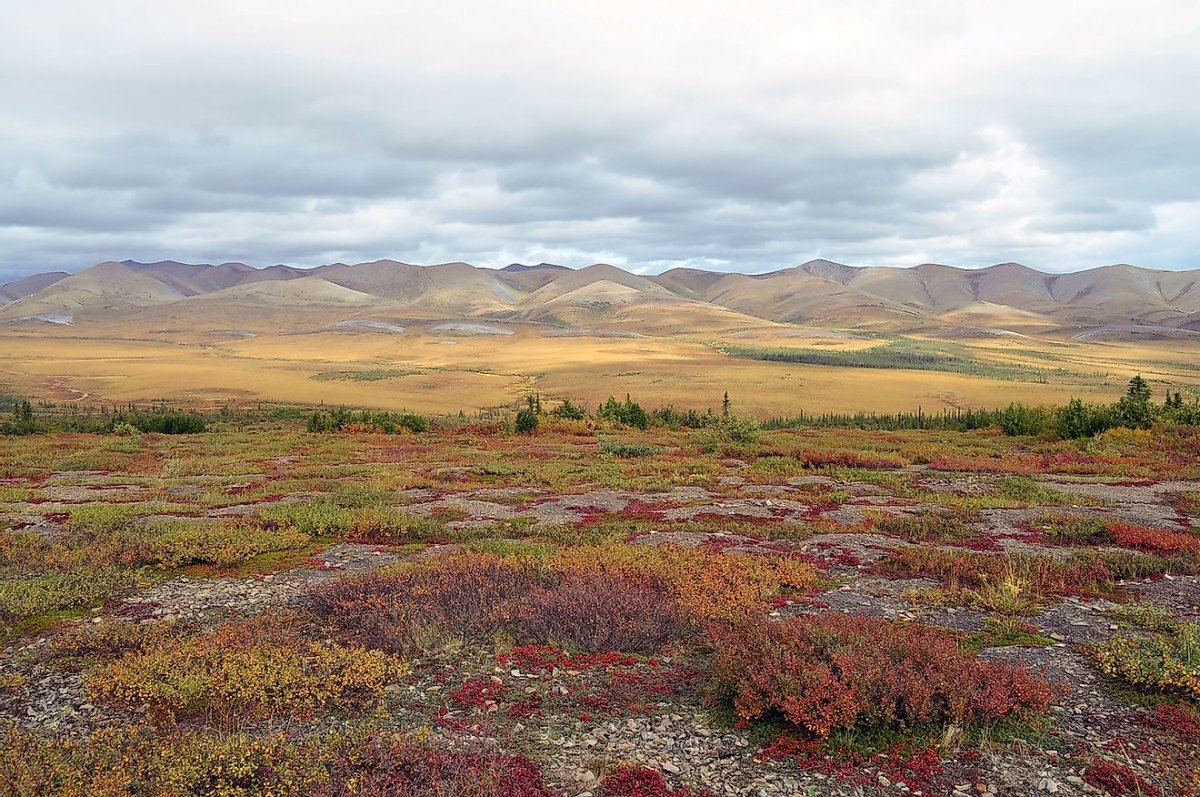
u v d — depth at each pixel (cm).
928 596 1232
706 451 3809
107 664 947
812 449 3616
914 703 756
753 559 1440
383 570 1305
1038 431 4853
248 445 4281
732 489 2498
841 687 764
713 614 1102
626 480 2670
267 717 805
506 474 2920
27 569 1388
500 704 841
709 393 17625
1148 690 863
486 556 1366
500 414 13888
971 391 18350
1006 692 785
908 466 3181
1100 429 4509
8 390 18250
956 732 741
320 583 1276
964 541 1691
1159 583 1343
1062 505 2180
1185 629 988
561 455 3641
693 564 1364
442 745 736
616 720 803
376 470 3062
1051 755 719
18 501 2262
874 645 871
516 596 1149
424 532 1756
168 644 988
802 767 703
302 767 663
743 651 877
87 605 1208
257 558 1517
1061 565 1409
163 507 2080
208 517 1947
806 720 748
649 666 955
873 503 2220
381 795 628
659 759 719
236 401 16662
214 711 817
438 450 3903
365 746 712
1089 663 949
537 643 1033
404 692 876
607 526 1853
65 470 3145
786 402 16262
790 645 878
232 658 906
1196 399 5031
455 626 1053
